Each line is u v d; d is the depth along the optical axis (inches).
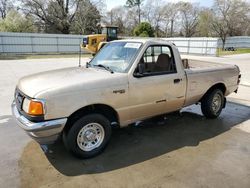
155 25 2354.8
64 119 123.3
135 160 139.3
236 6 1505.9
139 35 1777.8
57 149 150.7
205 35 1793.8
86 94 128.3
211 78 193.8
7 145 155.7
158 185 116.2
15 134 172.7
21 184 116.0
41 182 117.7
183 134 176.9
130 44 160.7
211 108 203.6
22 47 1063.0
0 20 1380.4
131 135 174.1
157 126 192.1
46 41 1117.1
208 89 195.3
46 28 1518.2
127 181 119.3
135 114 153.4
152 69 159.0
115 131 181.0
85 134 136.8
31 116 119.0
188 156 144.4
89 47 790.5
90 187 114.4
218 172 127.6
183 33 2281.0
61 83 127.5
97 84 132.3
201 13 1895.9
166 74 162.9
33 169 128.7
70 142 132.6
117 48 166.4
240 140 167.5
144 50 152.1
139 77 148.0
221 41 1529.3
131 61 148.6
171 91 166.9
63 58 861.2
